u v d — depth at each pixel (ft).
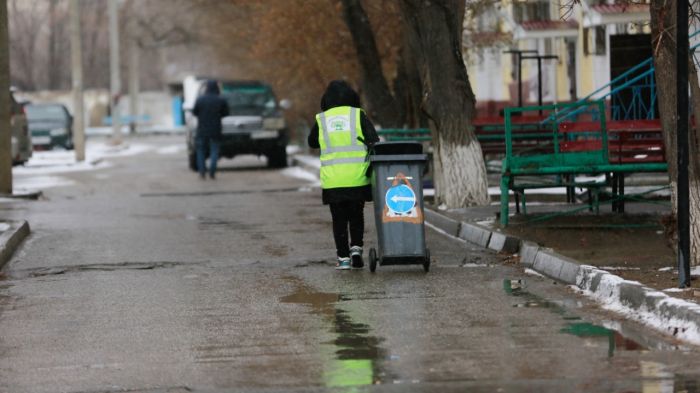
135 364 83.25
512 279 118.73
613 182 162.30
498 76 356.38
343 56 291.58
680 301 92.22
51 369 82.17
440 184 186.70
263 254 141.90
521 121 193.26
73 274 128.77
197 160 307.78
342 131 126.21
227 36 414.41
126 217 189.26
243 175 311.68
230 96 341.41
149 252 145.28
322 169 126.82
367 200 126.72
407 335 91.04
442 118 182.80
